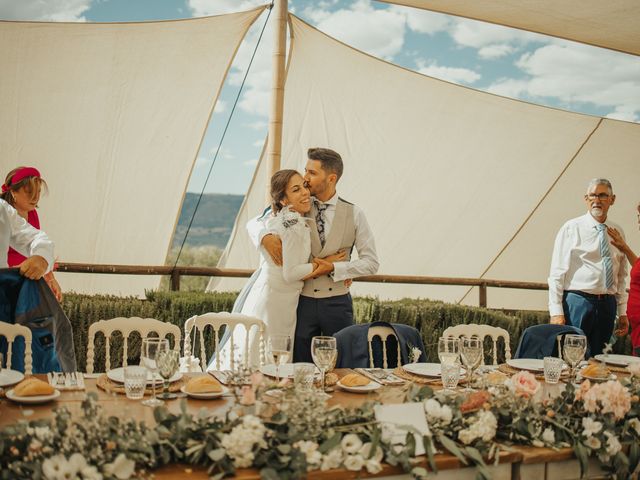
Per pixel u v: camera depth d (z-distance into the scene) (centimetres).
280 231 389
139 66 577
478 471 193
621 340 614
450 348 263
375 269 407
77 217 619
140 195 628
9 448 169
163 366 230
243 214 673
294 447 180
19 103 568
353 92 648
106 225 630
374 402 205
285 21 547
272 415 192
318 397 198
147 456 175
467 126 687
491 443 204
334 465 182
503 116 686
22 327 304
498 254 773
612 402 219
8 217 357
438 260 759
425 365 307
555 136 709
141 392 236
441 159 698
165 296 524
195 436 183
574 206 770
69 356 346
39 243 349
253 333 404
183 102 604
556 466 212
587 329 484
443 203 723
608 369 323
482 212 740
